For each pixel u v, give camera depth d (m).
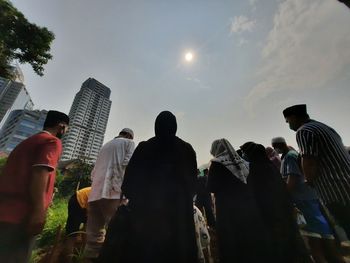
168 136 2.01
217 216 2.27
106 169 3.02
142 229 1.58
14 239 1.43
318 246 2.46
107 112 146.38
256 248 1.93
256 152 2.49
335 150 1.93
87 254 2.73
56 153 1.70
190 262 1.51
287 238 1.99
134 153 1.94
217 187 2.32
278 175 2.34
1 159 5.65
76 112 128.12
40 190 1.50
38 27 10.59
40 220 1.48
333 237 2.38
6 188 1.50
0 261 1.37
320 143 2.00
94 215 2.92
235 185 2.22
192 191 1.84
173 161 1.85
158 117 2.13
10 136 87.94
